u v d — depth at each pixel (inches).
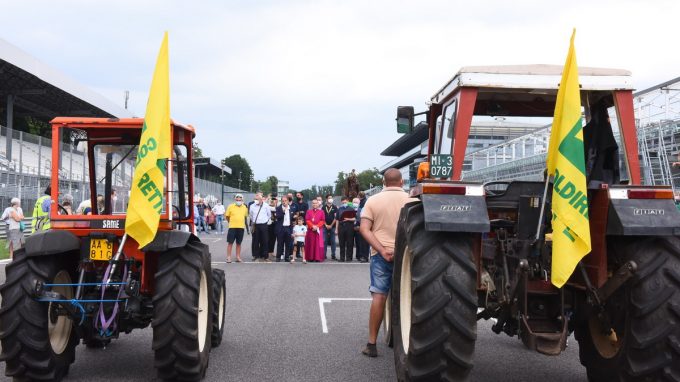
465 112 192.5
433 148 237.0
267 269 585.0
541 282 176.9
